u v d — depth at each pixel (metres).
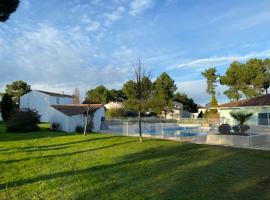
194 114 71.69
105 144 16.52
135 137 20.88
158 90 60.94
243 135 18.31
